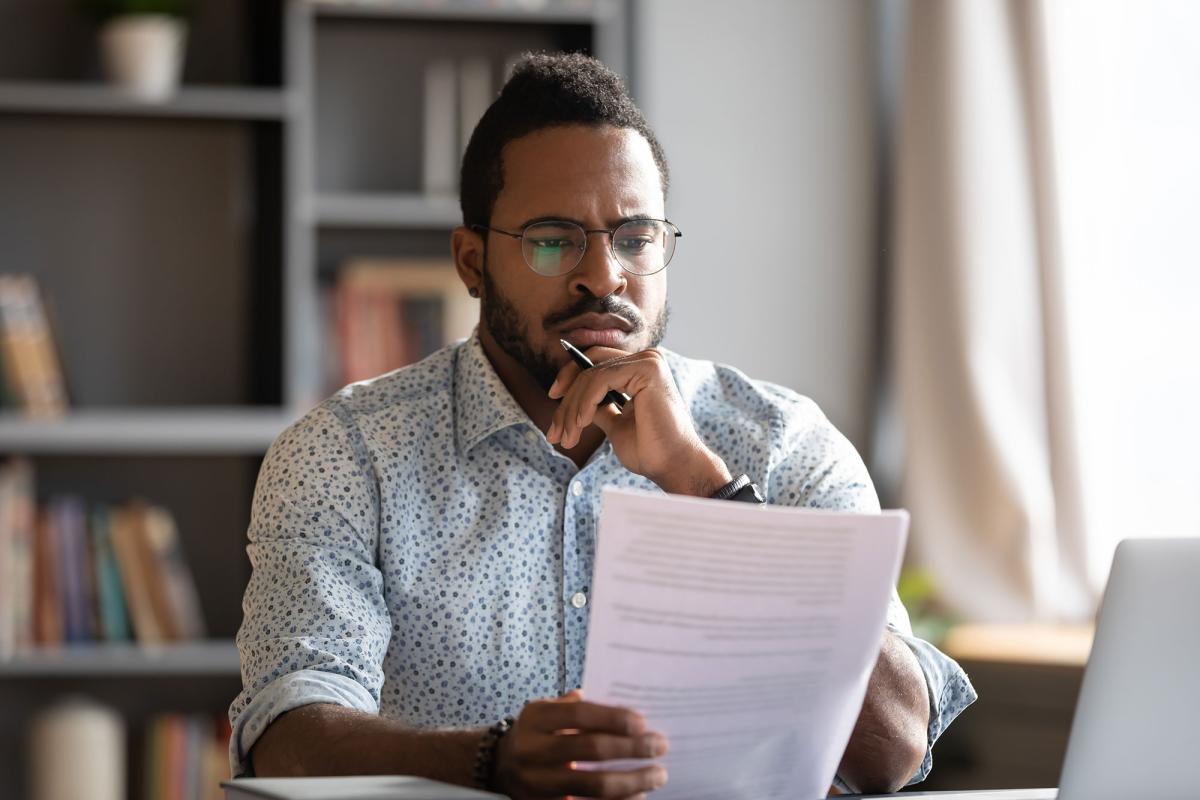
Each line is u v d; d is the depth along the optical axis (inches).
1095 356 226.2
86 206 239.5
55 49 235.9
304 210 227.5
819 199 255.9
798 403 118.3
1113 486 226.7
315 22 243.1
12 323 220.7
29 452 227.5
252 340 241.6
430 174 237.9
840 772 98.7
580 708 71.3
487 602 106.7
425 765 79.1
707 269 253.1
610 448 109.7
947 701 107.3
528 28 247.9
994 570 227.6
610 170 105.7
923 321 237.5
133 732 228.4
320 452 105.8
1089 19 227.1
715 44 253.3
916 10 240.8
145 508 224.8
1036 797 88.9
